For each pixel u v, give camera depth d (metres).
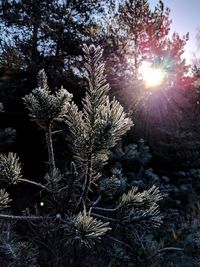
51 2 11.45
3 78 8.31
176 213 6.08
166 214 5.93
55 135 6.27
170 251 4.82
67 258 2.28
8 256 1.59
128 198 1.68
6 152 5.22
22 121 7.70
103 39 11.84
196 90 11.30
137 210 1.67
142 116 9.03
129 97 8.95
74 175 1.61
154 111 9.30
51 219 1.57
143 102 9.12
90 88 1.60
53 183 1.77
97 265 2.88
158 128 9.09
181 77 11.86
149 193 1.74
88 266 2.74
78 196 1.86
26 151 7.52
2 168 1.77
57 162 6.37
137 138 8.85
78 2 11.98
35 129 7.49
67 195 1.63
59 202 1.65
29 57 11.14
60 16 11.52
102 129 1.43
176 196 7.26
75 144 1.50
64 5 11.82
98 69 1.62
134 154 6.87
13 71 8.94
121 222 1.62
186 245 5.05
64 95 1.78
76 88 8.73
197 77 12.09
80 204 1.64
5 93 7.98
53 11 11.49
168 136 9.28
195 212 6.50
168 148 9.07
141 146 7.37
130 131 8.68
